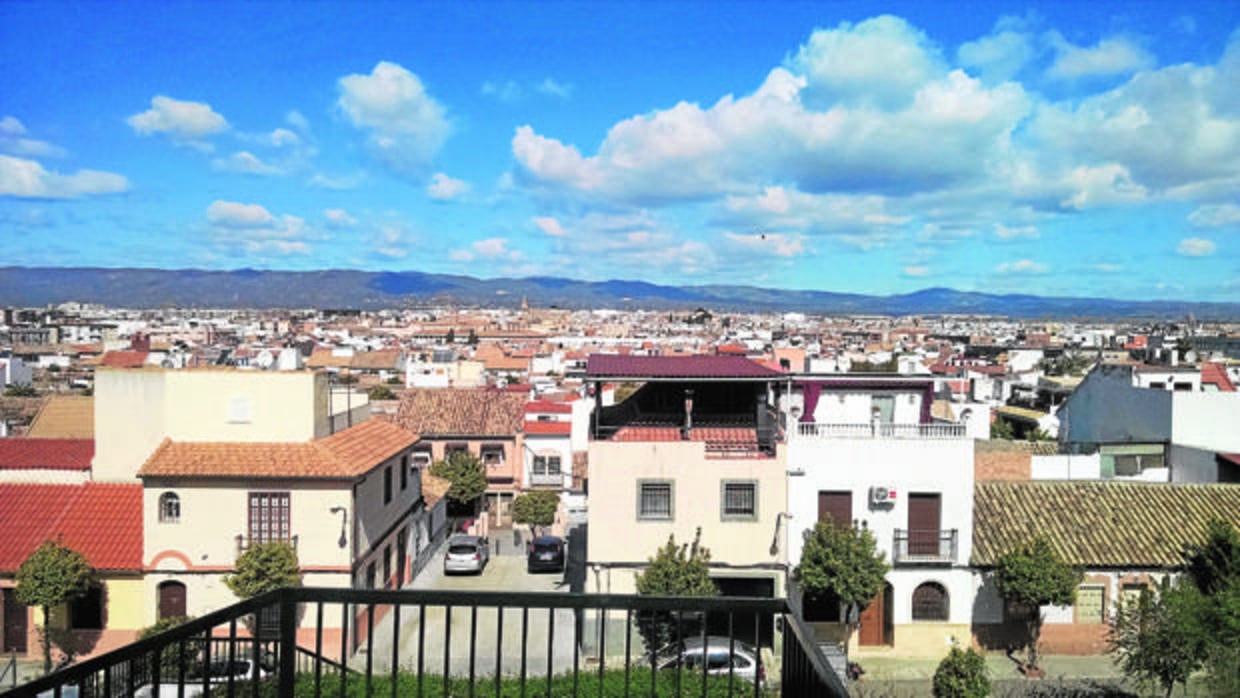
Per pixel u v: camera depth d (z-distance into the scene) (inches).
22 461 1305.4
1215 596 957.8
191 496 1079.6
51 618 1087.0
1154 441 1428.4
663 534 1116.5
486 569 1571.1
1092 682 1052.5
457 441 2079.2
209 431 1129.4
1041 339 7283.5
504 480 2069.4
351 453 1168.2
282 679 352.5
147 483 1077.8
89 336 7854.3
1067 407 1822.1
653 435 1196.5
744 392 1232.2
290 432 1130.7
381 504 1266.0
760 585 1139.3
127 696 296.7
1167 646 923.4
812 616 1133.7
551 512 1850.4
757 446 1181.7
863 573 1037.2
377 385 3572.8
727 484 1122.0
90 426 1667.1
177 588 1081.4
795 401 1283.2
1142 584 1123.3
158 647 300.5
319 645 348.8
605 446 1116.5
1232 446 1413.6
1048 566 1058.7
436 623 1214.3
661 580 1010.1
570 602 334.6
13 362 3737.7
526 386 3093.0
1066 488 1248.8
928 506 1136.2
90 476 1268.5
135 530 1131.9
